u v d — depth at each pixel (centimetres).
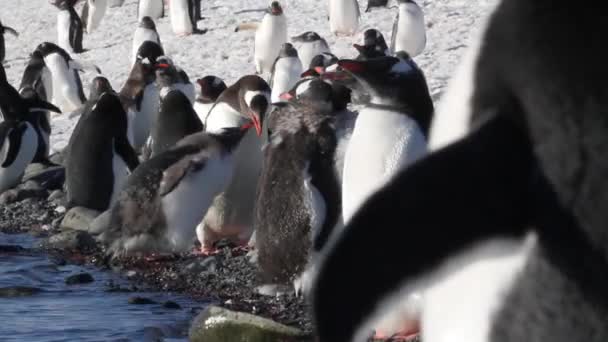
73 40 4175
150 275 1428
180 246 1515
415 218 402
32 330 1099
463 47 3122
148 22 3603
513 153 408
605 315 406
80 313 1178
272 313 1203
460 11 3681
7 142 2166
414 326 980
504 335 426
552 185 403
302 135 1251
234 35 3847
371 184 1020
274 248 1265
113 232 1527
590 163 395
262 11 4328
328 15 4075
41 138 2341
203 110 2188
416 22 3097
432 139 453
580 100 394
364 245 400
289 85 2742
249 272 1409
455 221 402
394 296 397
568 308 412
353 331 390
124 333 1084
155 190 1496
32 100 2322
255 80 1684
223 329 1034
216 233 1608
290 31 3844
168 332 1102
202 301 1272
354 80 1151
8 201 2039
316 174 1235
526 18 405
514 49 406
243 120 1700
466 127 424
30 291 1293
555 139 400
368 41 2780
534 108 402
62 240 1597
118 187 1892
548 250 411
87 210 1816
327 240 1232
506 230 406
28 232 1789
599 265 402
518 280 422
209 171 1496
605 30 393
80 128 1905
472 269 438
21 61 4234
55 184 2178
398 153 1009
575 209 401
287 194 1249
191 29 3947
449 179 408
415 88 1028
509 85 410
